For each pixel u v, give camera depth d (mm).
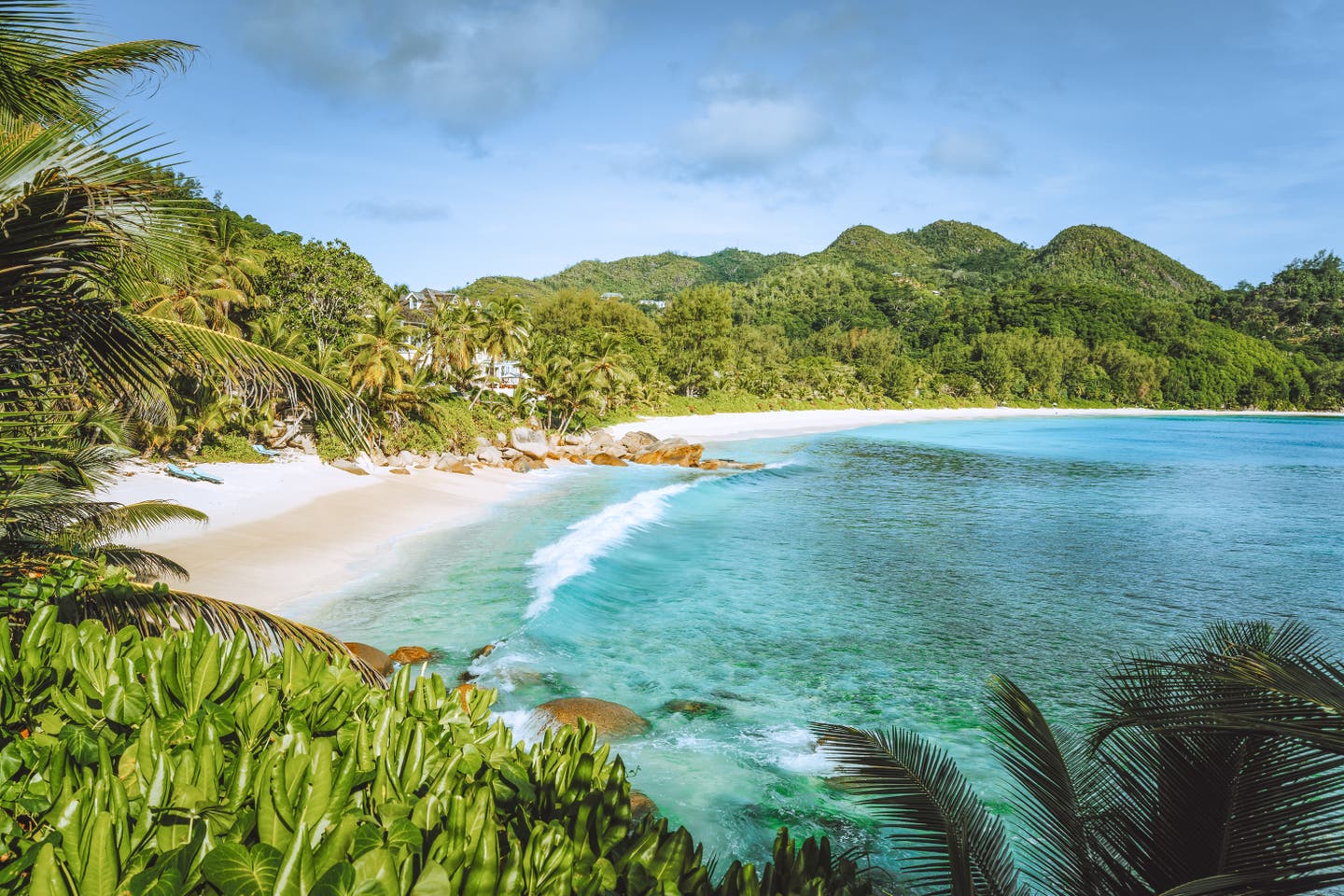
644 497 33188
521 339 56469
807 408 101000
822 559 23328
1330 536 28672
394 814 2885
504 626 15312
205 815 2645
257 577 17656
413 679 12539
